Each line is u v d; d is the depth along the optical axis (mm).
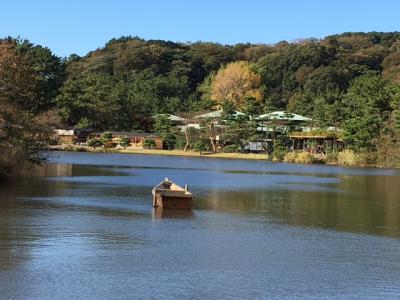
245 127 114000
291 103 148500
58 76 129250
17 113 42000
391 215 29281
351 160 94125
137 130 138750
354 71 181750
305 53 189375
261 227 24141
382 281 15297
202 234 21719
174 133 123250
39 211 26391
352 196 39344
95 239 19781
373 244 20812
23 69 43250
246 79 156875
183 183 47375
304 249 19453
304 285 14664
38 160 47875
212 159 101500
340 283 14977
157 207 29469
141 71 191500
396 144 90625
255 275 15484
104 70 196625
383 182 53938
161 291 13594
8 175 45250
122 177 50906
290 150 108500
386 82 112562
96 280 14320
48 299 12609
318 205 33219
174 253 17891
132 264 16172
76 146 115062
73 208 28016
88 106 128000
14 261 16000
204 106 146875
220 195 37625
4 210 26250
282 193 40156
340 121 113375
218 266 16359
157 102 149750
